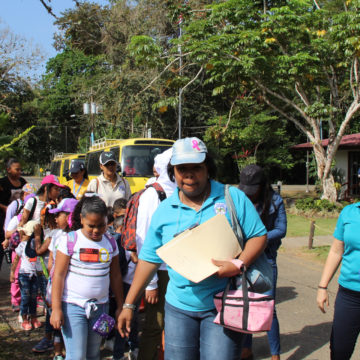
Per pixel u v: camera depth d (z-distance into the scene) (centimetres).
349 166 2070
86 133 4438
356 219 293
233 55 1548
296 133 3541
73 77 4803
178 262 235
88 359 325
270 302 233
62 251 313
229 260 238
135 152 1297
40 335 464
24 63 2316
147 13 2619
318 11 1537
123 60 2766
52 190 484
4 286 668
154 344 356
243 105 2050
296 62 1519
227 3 1527
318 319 525
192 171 248
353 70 1744
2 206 626
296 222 1403
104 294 322
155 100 2666
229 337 241
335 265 313
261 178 372
